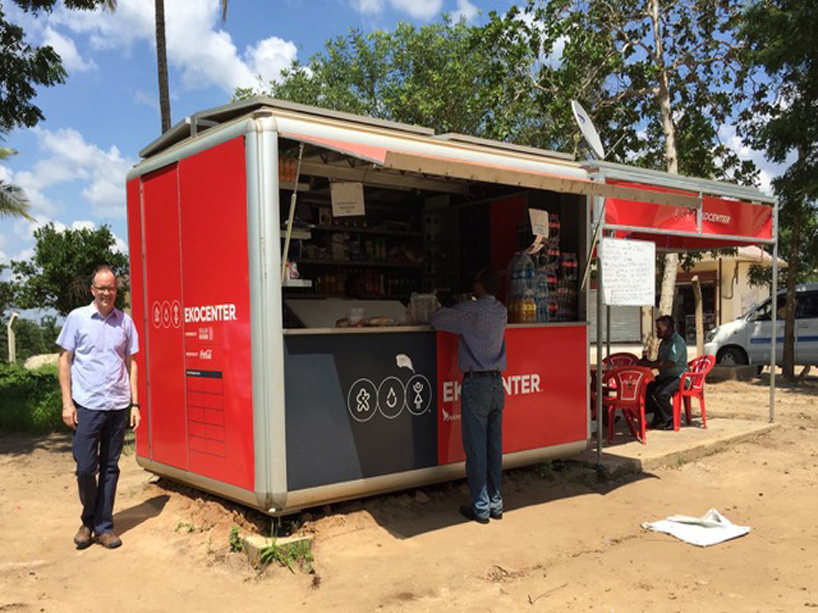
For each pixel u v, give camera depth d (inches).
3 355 1064.2
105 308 182.7
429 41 821.9
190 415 202.4
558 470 254.1
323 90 851.4
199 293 196.7
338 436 186.9
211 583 160.7
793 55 495.5
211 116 203.5
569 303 258.2
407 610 146.9
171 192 208.5
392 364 199.2
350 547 179.5
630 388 298.8
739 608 148.7
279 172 197.3
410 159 155.4
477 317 198.4
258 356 174.6
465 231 286.2
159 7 453.4
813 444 322.0
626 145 623.8
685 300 1059.9
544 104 582.9
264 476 174.2
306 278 286.5
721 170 617.3
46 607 148.3
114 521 202.2
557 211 263.1
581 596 154.6
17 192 589.0
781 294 599.8
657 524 204.1
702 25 585.6
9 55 391.5
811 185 504.4
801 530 202.4
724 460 290.5
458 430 215.6
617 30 583.2
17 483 255.8
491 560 173.6
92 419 179.9
